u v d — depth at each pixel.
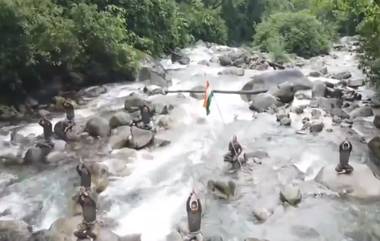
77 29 18.89
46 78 18.44
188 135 14.96
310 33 29.92
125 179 12.33
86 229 9.78
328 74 22.28
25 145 14.50
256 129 15.45
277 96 17.62
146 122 15.04
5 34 16.23
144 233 10.18
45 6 18.16
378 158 13.20
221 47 29.47
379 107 17.11
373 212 10.74
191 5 32.91
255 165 12.90
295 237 9.90
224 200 11.37
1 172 12.89
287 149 13.87
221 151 13.87
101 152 13.75
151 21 24.91
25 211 11.12
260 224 10.43
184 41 28.14
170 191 11.81
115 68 20.09
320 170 12.34
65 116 16.81
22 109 17.19
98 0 22.20
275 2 39.47
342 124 15.52
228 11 37.94
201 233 9.97
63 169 12.95
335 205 11.00
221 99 18.45
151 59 22.78
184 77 21.67
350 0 18.77
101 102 18.02
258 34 32.38
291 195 11.13
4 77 16.73
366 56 18.88
